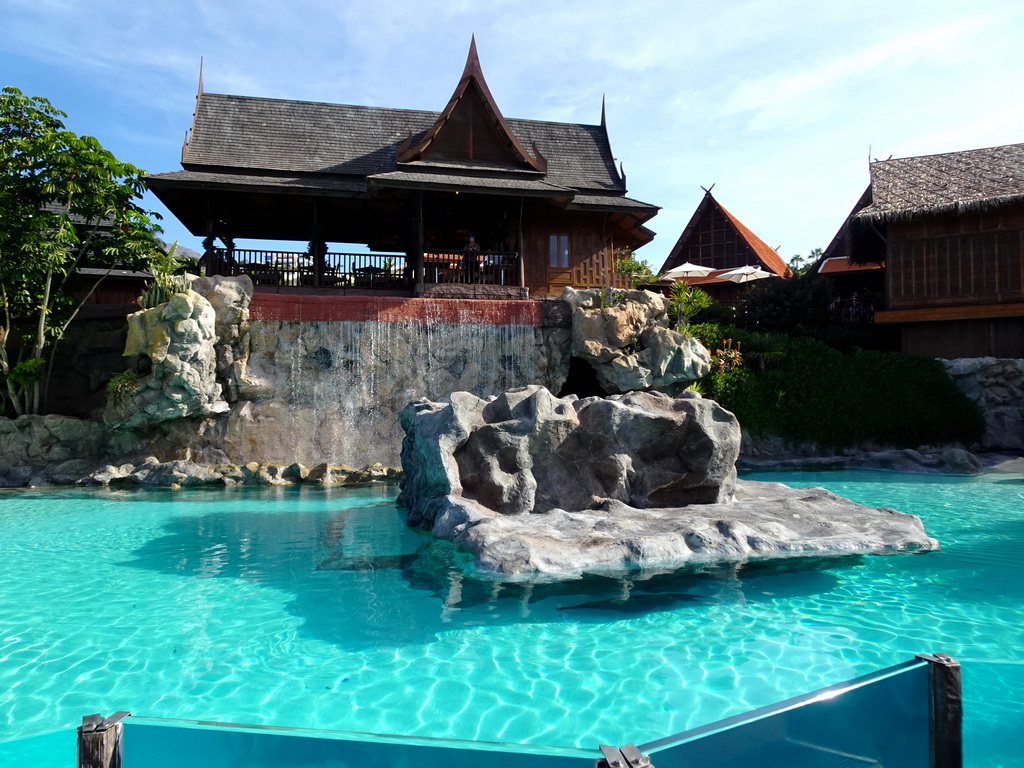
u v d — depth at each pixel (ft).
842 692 8.50
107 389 50.88
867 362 71.41
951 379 72.13
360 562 25.11
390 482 50.11
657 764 7.48
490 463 29.12
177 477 47.44
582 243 78.13
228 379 52.60
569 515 27.27
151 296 50.90
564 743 11.60
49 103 54.85
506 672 14.84
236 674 14.82
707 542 24.17
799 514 28.43
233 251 61.16
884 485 47.47
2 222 51.03
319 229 67.46
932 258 79.41
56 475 48.85
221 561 25.43
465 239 88.38
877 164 92.07
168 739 8.04
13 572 23.99
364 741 8.24
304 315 54.80
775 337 72.74
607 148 88.53
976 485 47.39
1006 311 75.15
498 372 58.95
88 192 54.34
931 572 22.82
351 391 55.31
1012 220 75.20
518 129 87.25
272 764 8.25
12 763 11.09
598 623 18.02
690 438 30.81
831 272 110.52
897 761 8.60
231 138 73.72
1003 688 14.03
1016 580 21.98
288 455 52.95
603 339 59.62
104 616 18.97
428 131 70.90
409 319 57.11
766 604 19.56
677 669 14.96
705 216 139.85
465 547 23.93
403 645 16.53
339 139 77.82
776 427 66.85
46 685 14.32
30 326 58.44
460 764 8.02
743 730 8.00
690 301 66.59
